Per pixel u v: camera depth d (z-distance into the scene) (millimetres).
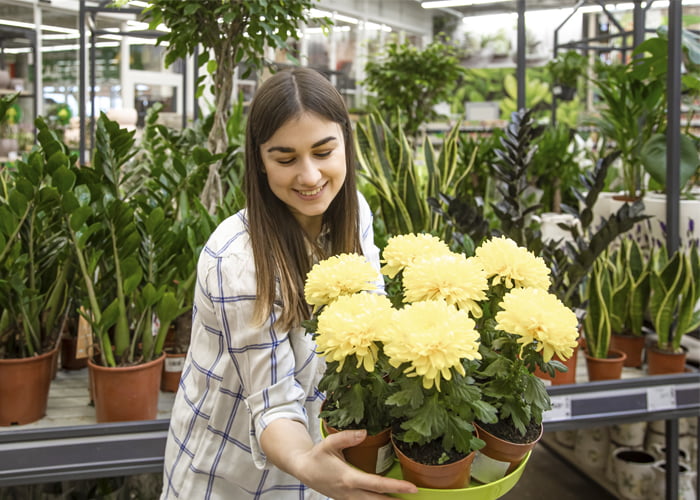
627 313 1984
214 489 992
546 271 728
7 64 5141
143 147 2207
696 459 2107
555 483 2574
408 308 602
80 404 1592
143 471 1366
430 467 641
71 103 5836
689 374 1698
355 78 7117
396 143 2104
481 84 9266
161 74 6270
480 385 702
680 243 1860
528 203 2732
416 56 3842
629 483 2084
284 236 884
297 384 853
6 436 1287
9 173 1819
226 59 1742
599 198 2371
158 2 1596
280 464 751
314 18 1788
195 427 982
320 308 718
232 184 1930
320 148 813
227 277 841
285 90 797
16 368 1406
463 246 1598
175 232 1561
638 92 2275
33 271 1488
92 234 1489
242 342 832
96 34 3699
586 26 7590
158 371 1506
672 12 1786
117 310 1427
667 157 1850
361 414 663
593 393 1621
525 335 617
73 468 1327
